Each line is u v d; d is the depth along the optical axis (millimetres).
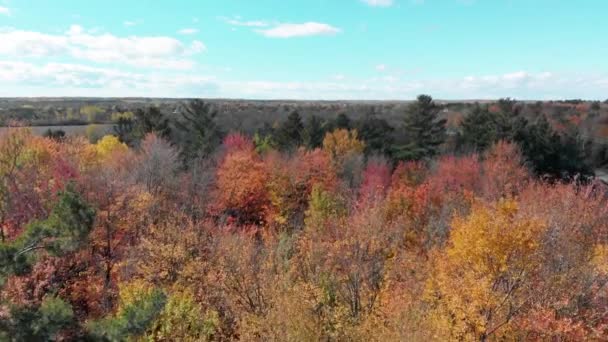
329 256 24766
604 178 69938
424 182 49875
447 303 20594
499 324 19656
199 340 18703
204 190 46062
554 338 20406
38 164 35000
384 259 25375
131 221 28891
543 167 68188
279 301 20000
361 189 50625
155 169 45438
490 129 73125
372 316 21078
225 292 23234
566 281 21469
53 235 12336
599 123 94062
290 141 73812
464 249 19938
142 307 13445
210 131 70062
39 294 18828
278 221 45906
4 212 25469
